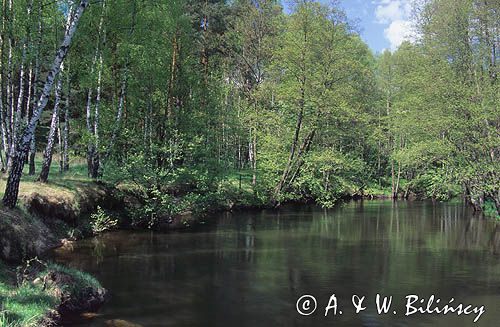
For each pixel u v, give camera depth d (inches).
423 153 1044.5
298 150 1233.4
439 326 337.4
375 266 520.7
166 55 910.4
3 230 439.8
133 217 746.8
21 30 690.2
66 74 813.9
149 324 323.0
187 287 422.0
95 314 338.0
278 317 348.5
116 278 444.8
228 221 896.3
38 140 1256.8
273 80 1283.2
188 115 912.3
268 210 1125.1
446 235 753.0
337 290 423.2
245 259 546.6
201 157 936.9
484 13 924.0
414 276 478.3
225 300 386.0
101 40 816.9
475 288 435.8
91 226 664.4
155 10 866.1
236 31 1325.0
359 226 850.8
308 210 1141.1
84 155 962.1
